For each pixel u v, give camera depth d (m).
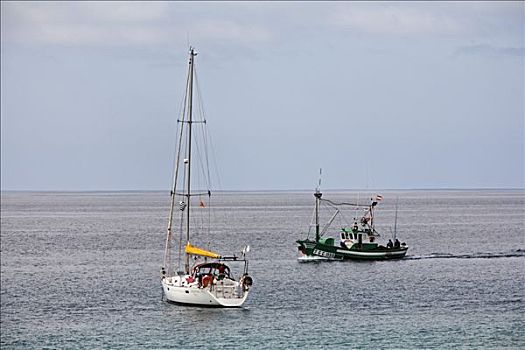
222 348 125.50
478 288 179.25
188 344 127.69
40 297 171.88
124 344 128.12
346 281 190.50
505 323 140.88
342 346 126.00
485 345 126.38
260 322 142.12
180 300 156.62
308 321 142.75
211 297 153.62
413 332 134.62
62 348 126.50
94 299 168.12
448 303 160.25
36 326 141.62
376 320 143.62
